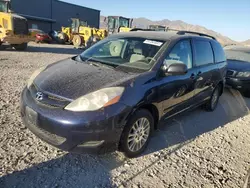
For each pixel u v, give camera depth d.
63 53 16.09
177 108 4.16
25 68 8.84
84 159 3.22
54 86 3.10
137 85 3.18
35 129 3.07
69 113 2.79
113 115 2.85
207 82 5.05
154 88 3.38
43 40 23.67
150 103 3.36
